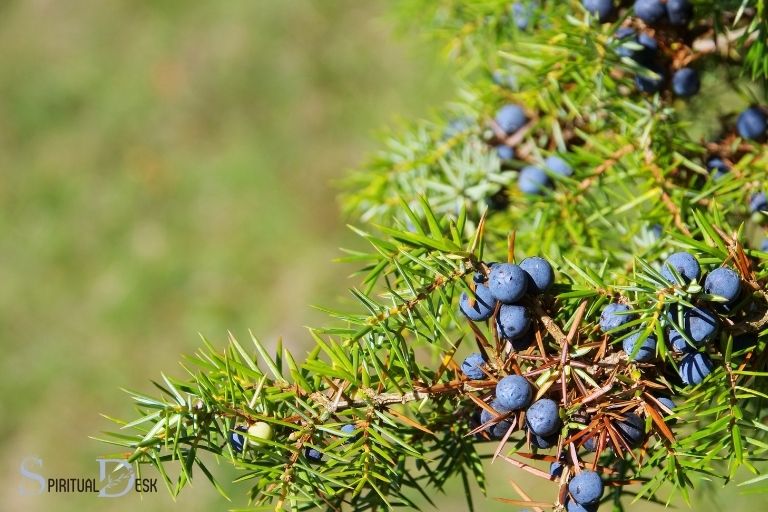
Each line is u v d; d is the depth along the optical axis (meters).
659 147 0.56
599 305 0.51
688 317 0.49
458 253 0.50
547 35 0.58
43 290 1.74
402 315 0.50
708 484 0.59
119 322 1.67
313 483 0.49
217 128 1.90
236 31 2.00
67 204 1.85
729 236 0.51
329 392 0.50
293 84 1.90
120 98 1.98
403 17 0.66
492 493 1.23
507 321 0.49
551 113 0.59
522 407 0.49
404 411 0.54
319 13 1.97
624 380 0.49
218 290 1.67
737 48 0.57
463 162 0.60
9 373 1.64
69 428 1.56
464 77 0.64
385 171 0.62
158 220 1.79
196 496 1.36
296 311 1.60
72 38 2.09
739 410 0.49
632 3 0.57
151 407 0.50
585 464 0.49
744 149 0.57
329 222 1.71
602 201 0.58
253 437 0.49
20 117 2.00
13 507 1.47
